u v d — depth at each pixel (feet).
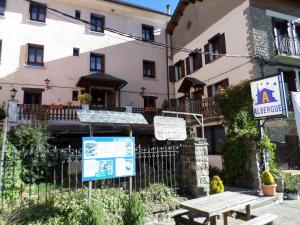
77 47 61.77
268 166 30.94
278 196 27.27
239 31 48.01
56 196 20.71
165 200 22.70
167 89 71.46
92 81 57.26
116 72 65.46
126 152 20.52
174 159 26.37
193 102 49.19
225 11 52.24
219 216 21.34
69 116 49.03
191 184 25.35
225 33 51.85
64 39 60.59
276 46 46.29
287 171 37.32
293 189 28.48
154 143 49.32
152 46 71.72
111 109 55.72
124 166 20.22
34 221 17.21
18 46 55.57
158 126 27.09
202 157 25.64
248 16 46.01
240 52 47.57
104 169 19.22
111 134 46.29
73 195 20.57
